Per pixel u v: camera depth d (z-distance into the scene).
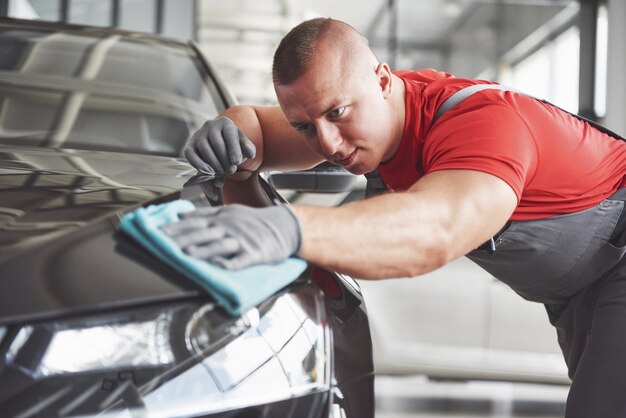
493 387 3.93
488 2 6.16
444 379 3.13
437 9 6.11
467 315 3.14
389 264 0.94
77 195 1.04
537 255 1.33
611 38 6.27
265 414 0.89
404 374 3.11
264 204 1.14
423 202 0.97
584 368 1.31
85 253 0.87
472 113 1.13
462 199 0.99
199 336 0.86
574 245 1.32
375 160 1.21
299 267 0.93
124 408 0.82
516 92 1.23
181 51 1.97
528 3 6.22
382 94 1.20
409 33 6.09
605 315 1.33
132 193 1.07
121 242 0.91
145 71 1.85
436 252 0.96
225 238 0.85
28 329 0.79
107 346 0.82
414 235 0.94
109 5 5.64
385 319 3.11
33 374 0.79
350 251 0.92
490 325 3.15
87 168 1.23
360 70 1.14
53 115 1.66
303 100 1.13
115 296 0.83
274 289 0.88
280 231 0.88
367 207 0.95
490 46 6.18
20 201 1.00
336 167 1.58
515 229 1.28
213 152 1.29
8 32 1.92
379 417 3.19
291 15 5.91
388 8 6.04
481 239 1.01
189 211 0.93
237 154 1.28
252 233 0.86
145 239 0.88
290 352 0.93
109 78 1.81
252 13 5.88
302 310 0.96
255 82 5.87
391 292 3.12
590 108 6.30
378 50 6.05
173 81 1.84
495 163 1.04
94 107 1.70
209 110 1.78
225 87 1.85
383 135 1.19
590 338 1.33
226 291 0.82
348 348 1.01
